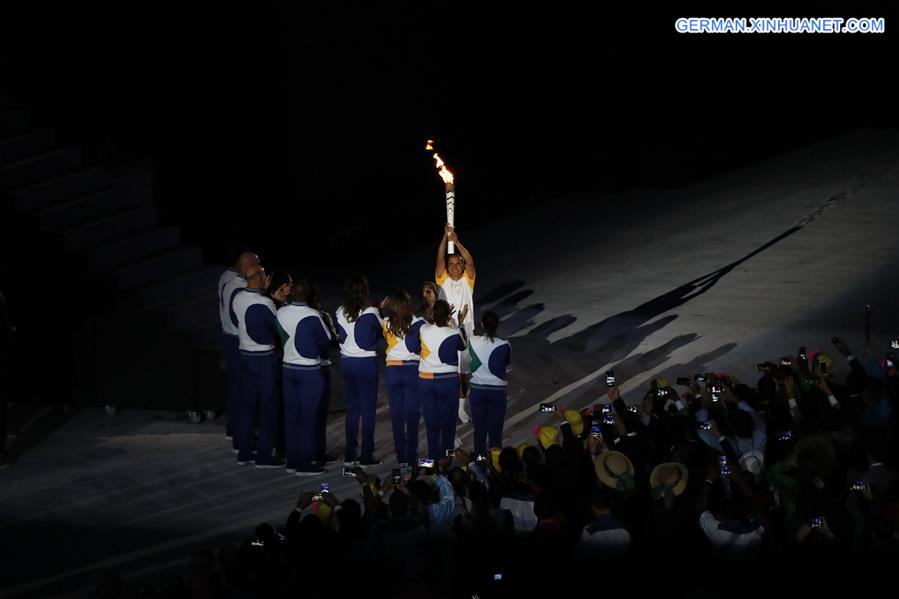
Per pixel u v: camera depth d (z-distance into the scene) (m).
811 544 13.46
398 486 14.38
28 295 23.59
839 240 30.72
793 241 31.14
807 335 24.64
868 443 15.48
